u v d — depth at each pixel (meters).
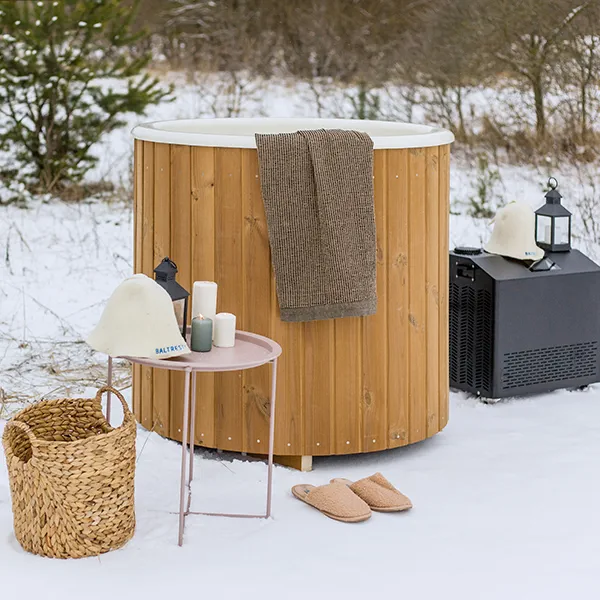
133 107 8.81
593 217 7.92
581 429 4.36
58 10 8.45
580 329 4.80
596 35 9.38
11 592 2.83
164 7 12.50
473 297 4.68
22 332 5.64
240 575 2.95
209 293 3.42
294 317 3.69
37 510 3.03
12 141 8.76
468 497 3.60
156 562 3.03
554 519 3.40
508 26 9.86
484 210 8.30
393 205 3.85
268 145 3.63
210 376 3.87
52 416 3.34
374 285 3.75
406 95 10.40
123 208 8.56
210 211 3.81
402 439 3.98
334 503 3.39
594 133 9.38
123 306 3.22
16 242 7.45
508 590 2.88
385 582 2.92
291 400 3.81
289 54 12.02
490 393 4.65
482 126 9.92
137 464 3.83
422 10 11.70
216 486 3.66
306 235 3.66
